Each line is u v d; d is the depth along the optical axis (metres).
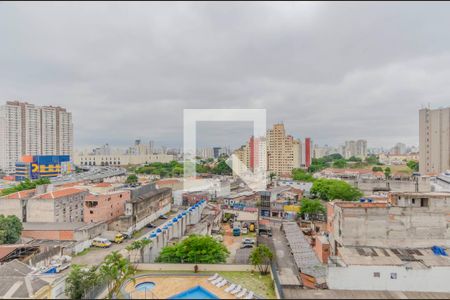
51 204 65.69
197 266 41.28
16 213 66.00
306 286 35.72
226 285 35.38
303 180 129.00
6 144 166.38
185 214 63.44
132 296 32.78
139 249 45.94
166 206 90.00
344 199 87.44
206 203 84.88
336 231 44.50
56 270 41.38
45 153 185.00
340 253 37.97
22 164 149.00
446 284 32.91
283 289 30.27
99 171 180.75
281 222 75.69
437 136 124.81
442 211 41.28
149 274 39.25
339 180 97.06
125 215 68.38
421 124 131.12
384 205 43.31
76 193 73.75
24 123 173.88
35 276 33.50
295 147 169.50
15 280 32.34
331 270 33.97
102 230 63.25
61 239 57.66
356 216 41.47
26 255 47.69
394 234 41.22
